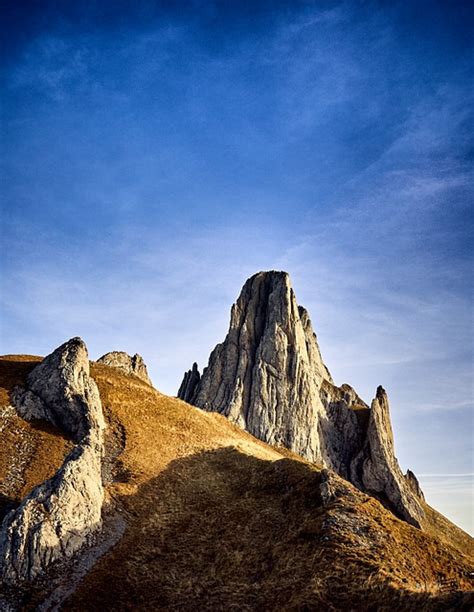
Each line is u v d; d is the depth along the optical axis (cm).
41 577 3875
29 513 4125
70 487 4419
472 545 10344
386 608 3056
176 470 5919
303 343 11688
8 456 5491
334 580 3509
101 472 5603
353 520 4253
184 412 7844
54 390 6500
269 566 4012
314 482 5081
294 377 10925
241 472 5950
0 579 3788
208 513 5041
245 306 12256
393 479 10362
